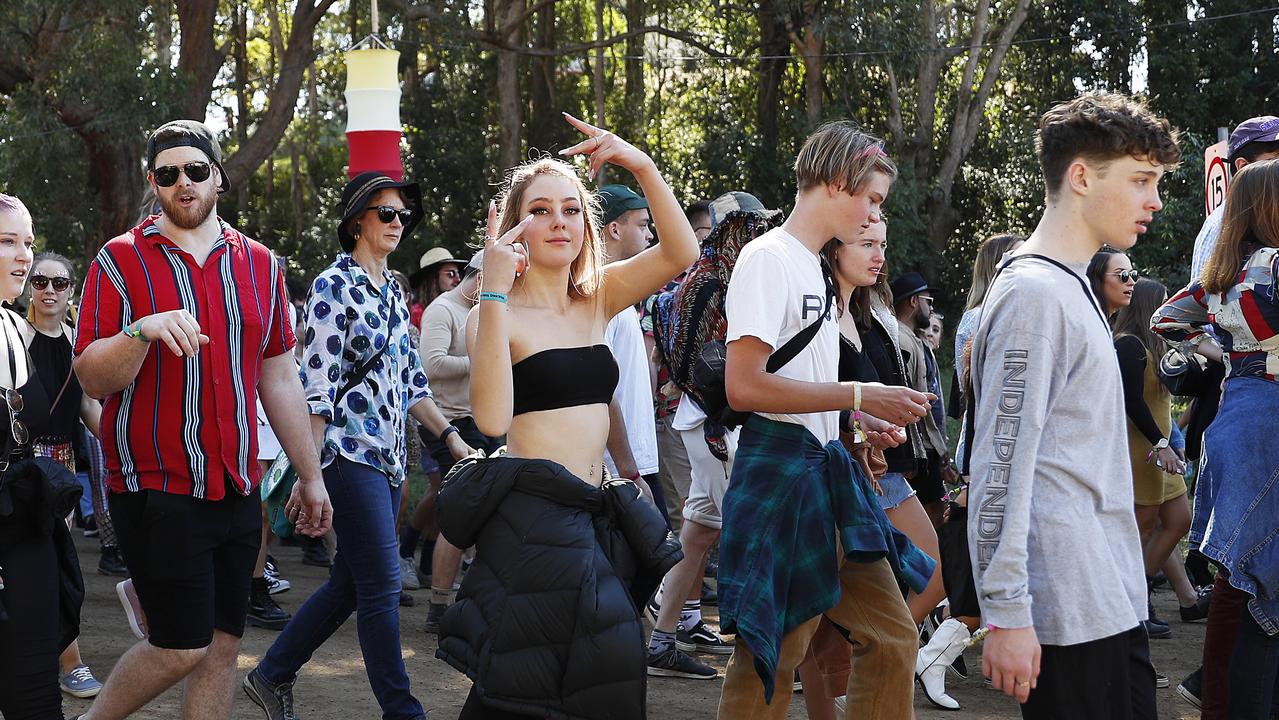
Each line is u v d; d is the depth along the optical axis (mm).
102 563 7809
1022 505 2742
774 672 3307
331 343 4387
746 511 3422
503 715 3213
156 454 3607
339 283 4453
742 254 3496
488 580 3180
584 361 3361
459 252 33438
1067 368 2803
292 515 4047
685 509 5539
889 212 27891
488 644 3133
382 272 4727
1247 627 3910
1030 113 32125
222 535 3723
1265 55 28906
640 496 3338
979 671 5688
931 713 5055
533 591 3135
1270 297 3844
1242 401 3939
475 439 6883
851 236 3609
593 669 3105
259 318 3816
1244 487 3861
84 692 5109
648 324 6656
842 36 27172
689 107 32312
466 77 33469
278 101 25141
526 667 3111
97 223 23312
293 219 36906
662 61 32312
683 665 5539
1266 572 3822
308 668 5633
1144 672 2992
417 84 33250
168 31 24188
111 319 3633
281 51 34812
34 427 3641
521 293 3377
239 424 3742
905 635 3590
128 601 4059
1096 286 5984
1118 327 6203
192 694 3820
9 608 3486
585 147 3477
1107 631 2811
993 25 31734
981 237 31844
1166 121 2883
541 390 3297
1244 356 3969
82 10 20703
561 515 3207
